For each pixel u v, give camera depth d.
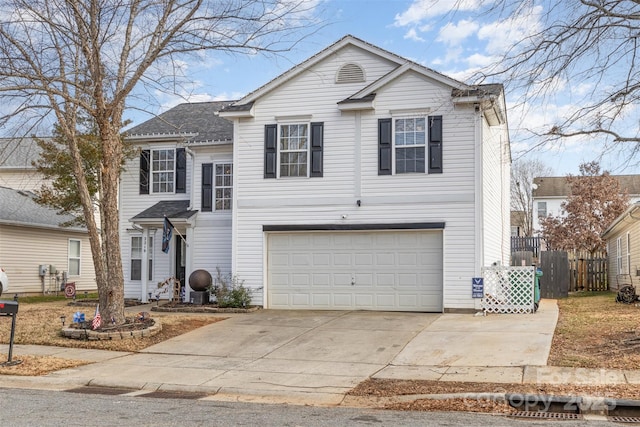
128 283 21.72
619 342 11.46
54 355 12.12
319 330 14.34
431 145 17.23
